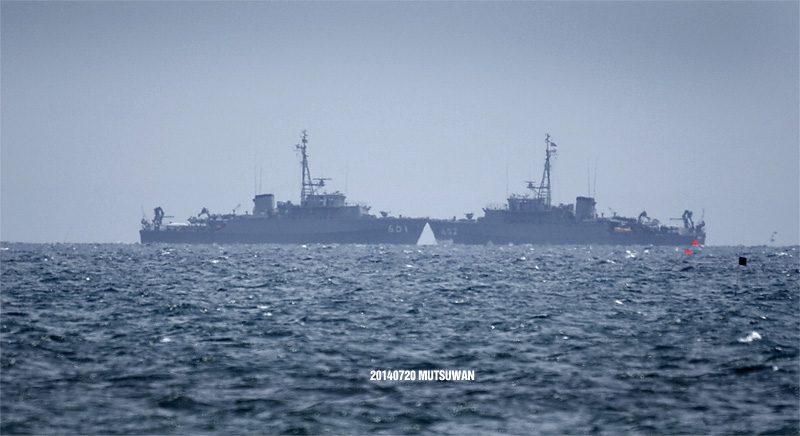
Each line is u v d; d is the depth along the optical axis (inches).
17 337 6402.6
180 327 7057.1
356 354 5728.3
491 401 4421.8
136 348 5915.4
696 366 5334.6
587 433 3922.2
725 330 6963.6
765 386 4776.1
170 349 5885.8
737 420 4101.9
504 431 3939.5
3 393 4534.9
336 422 4060.0
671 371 5172.2
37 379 4874.5
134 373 5049.2
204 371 5128.0
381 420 4097.0
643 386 4761.3
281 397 4483.3
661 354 5757.9
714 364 5393.7
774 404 4372.5
